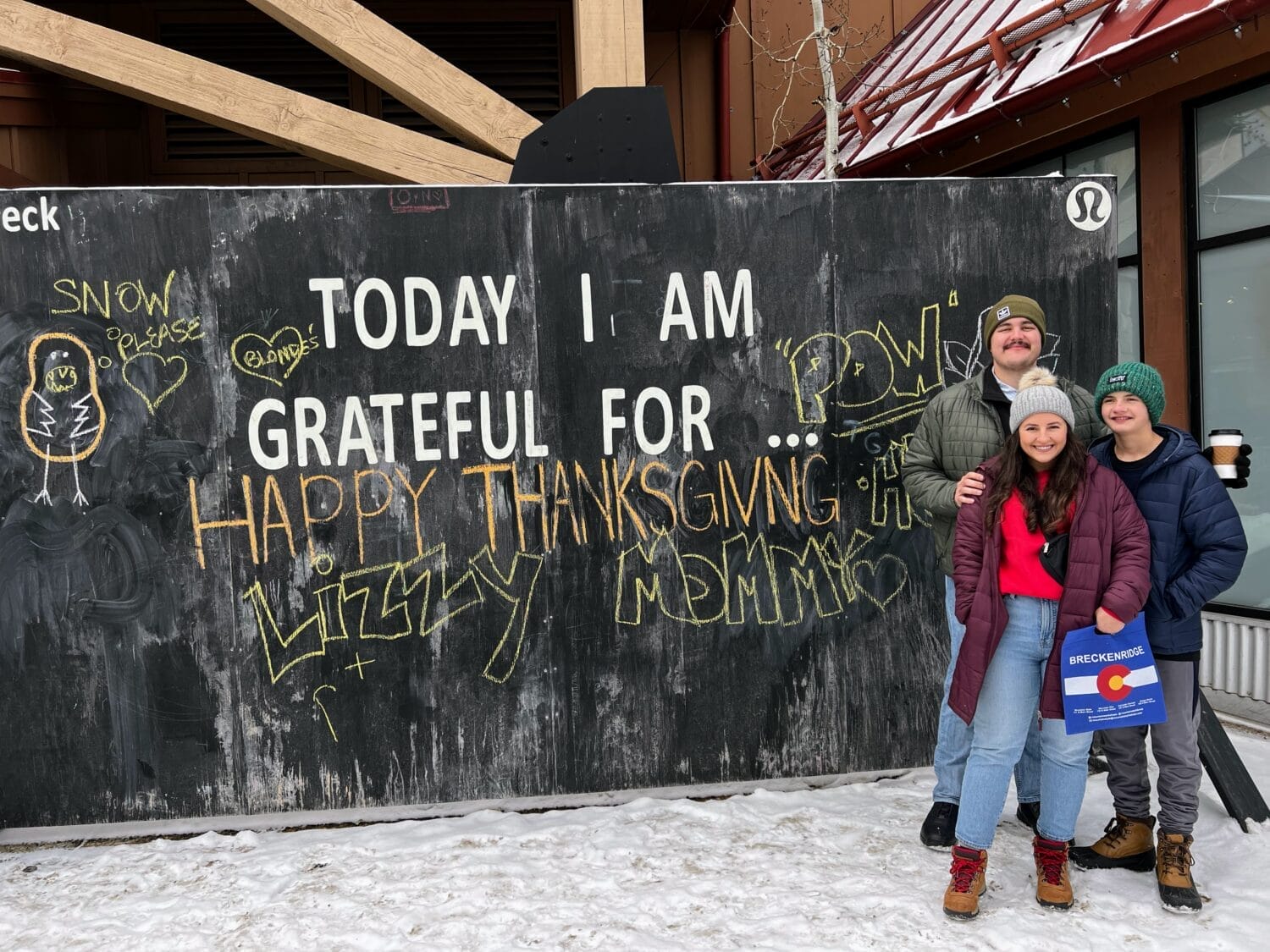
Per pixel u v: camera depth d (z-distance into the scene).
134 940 3.06
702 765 4.16
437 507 4.00
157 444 3.87
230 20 8.39
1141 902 3.12
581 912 3.14
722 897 3.22
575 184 4.17
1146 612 3.13
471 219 3.98
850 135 8.24
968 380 3.59
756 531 4.16
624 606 4.09
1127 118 5.91
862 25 10.13
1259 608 5.20
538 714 4.06
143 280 3.84
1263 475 5.19
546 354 4.04
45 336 3.82
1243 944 2.87
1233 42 4.70
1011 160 6.95
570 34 8.80
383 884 3.38
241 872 3.52
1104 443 3.26
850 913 3.10
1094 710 2.94
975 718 3.09
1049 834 3.11
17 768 3.87
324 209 3.91
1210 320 5.49
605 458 4.07
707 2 8.84
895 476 4.22
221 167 8.26
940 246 4.21
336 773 3.98
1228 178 5.34
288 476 3.93
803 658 4.20
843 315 4.17
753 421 4.15
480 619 4.03
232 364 3.89
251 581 3.92
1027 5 6.80
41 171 7.38
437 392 3.99
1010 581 3.03
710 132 9.71
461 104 5.48
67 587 3.85
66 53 5.16
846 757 4.24
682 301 4.09
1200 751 3.76
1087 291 4.29
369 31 5.27
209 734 3.92
